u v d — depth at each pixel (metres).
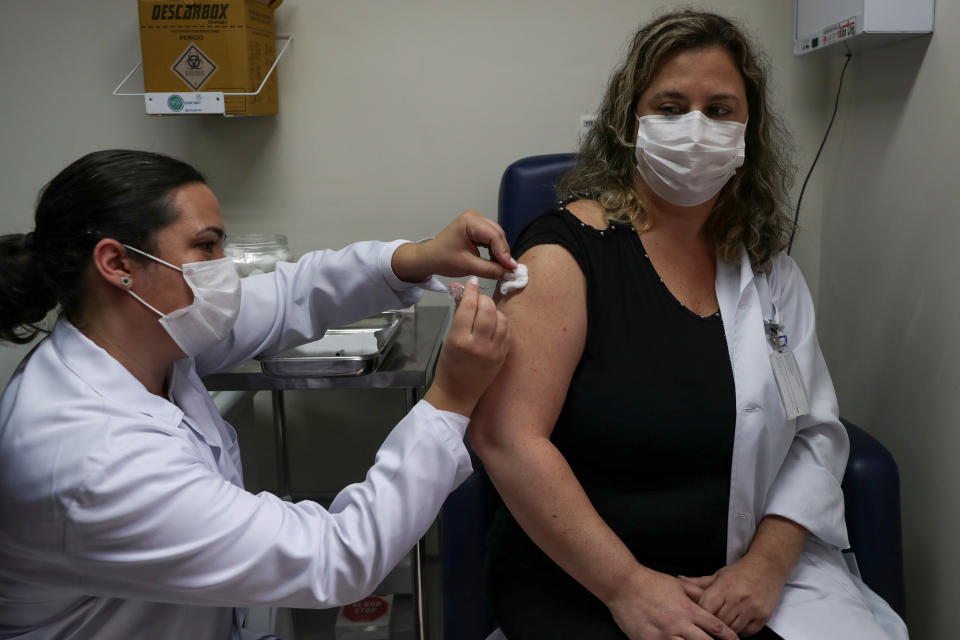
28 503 0.80
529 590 1.12
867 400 1.78
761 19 1.93
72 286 0.89
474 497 1.27
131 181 0.88
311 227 2.08
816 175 2.03
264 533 0.85
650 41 1.12
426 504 0.90
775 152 1.27
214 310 0.94
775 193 1.25
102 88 2.01
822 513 1.16
